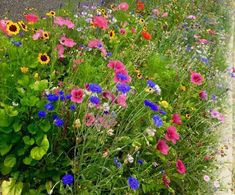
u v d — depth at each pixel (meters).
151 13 2.36
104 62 1.49
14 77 1.18
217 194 1.41
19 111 1.04
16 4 1.99
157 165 1.25
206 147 1.45
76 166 1.05
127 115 1.27
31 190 1.04
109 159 1.10
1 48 1.28
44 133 1.05
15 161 1.04
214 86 1.90
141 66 1.66
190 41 2.38
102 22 1.55
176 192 1.29
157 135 1.26
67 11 1.77
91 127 1.06
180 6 2.78
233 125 1.93
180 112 1.50
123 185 1.13
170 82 1.56
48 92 1.09
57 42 1.53
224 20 3.39
